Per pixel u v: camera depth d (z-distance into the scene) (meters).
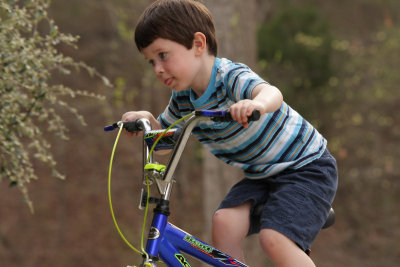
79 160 18.86
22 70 4.04
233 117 2.62
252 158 3.34
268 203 3.20
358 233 17.91
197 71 3.17
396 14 19.77
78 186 18.42
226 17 9.09
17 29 4.12
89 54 18.44
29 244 16.66
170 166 2.75
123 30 13.58
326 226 3.44
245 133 3.26
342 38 19.31
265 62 15.44
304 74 16.39
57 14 18.19
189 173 17.39
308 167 3.31
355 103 18.42
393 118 19.34
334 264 16.77
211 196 9.58
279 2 18.95
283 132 3.31
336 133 18.42
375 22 20.09
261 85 2.99
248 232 3.40
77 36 4.32
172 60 3.07
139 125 3.18
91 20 18.86
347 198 18.77
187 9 3.14
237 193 3.40
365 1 20.17
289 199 3.15
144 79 14.35
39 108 4.21
